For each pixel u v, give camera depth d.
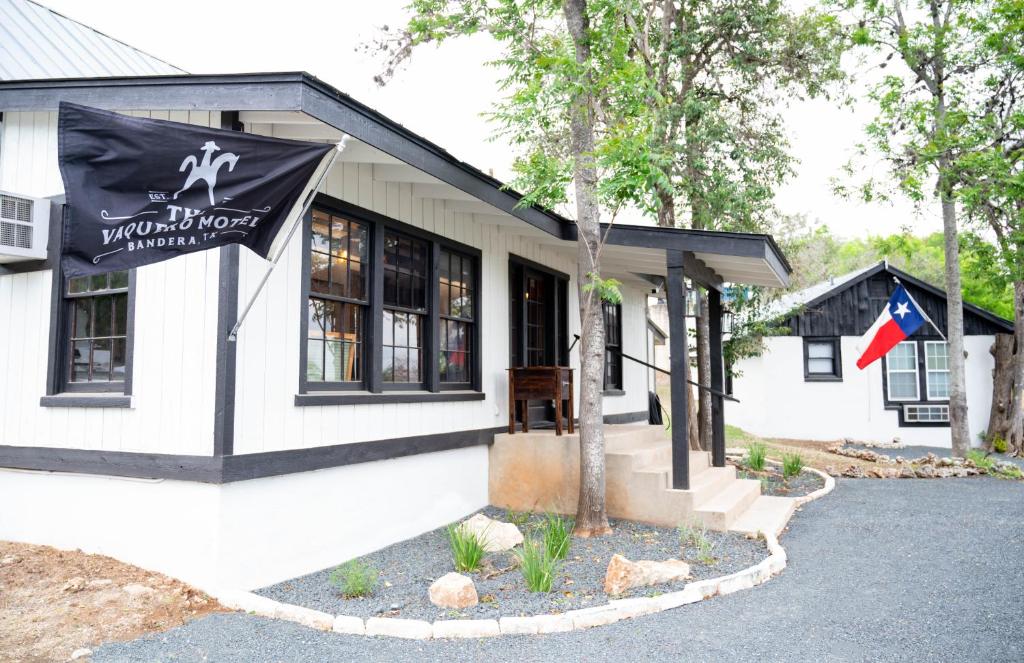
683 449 7.25
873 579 5.32
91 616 4.24
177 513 4.98
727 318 16.67
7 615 4.23
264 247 4.56
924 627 4.24
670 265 7.54
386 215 6.62
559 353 10.28
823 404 18.42
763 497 8.80
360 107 5.01
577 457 7.81
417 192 7.01
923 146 13.25
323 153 4.51
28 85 5.36
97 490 5.43
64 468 5.57
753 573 5.21
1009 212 13.99
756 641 4.01
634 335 13.23
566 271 10.48
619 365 12.39
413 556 6.05
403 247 7.06
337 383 6.04
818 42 12.24
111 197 4.39
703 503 7.34
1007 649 3.88
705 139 12.02
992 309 25.62
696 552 5.96
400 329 7.00
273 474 5.19
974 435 17.27
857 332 18.31
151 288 5.25
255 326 5.09
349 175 6.12
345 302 6.19
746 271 9.03
